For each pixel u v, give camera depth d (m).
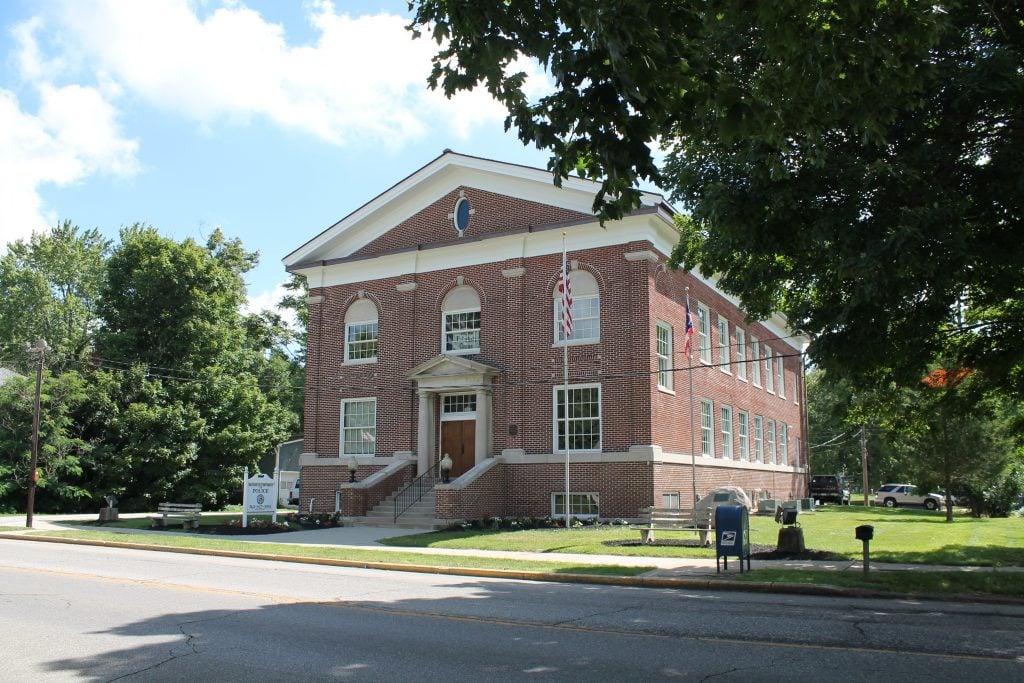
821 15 9.72
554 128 9.45
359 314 33.59
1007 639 9.10
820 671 7.56
